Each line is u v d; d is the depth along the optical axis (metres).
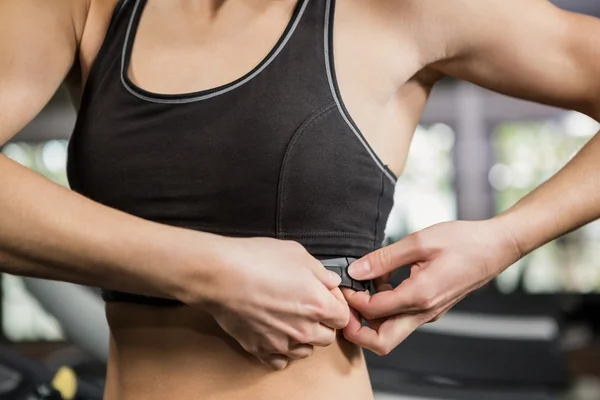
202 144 0.78
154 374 0.81
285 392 0.80
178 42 0.83
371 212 0.83
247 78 0.78
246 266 0.72
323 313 0.75
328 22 0.80
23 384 1.54
